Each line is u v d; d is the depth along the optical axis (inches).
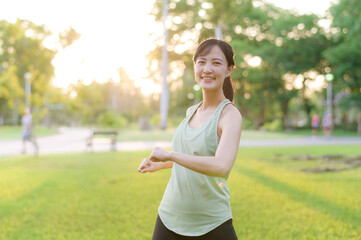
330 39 1418.6
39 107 1809.8
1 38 1722.4
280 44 1499.8
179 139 73.9
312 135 1187.9
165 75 1159.6
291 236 151.9
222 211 70.8
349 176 309.1
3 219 185.8
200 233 70.1
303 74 1518.2
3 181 294.7
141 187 264.1
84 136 1209.4
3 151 617.3
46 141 926.4
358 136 1131.3
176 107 2226.9
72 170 359.3
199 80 72.4
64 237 157.8
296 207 202.7
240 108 1737.2
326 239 149.7
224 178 72.7
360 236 153.3
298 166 375.2
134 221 179.2
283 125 1619.1
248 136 1036.5
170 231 73.2
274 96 1565.0
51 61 1756.9
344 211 194.1
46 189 259.9
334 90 1398.9
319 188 254.8
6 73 1667.1
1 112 2573.8
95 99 2044.8
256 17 1454.2
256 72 1411.2
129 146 704.4
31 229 168.9
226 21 894.4
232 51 72.4
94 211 199.2
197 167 60.3
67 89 1877.5
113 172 343.0
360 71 1230.3
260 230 163.3
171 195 74.2
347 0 490.9
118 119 1489.9
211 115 71.7
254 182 278.5
